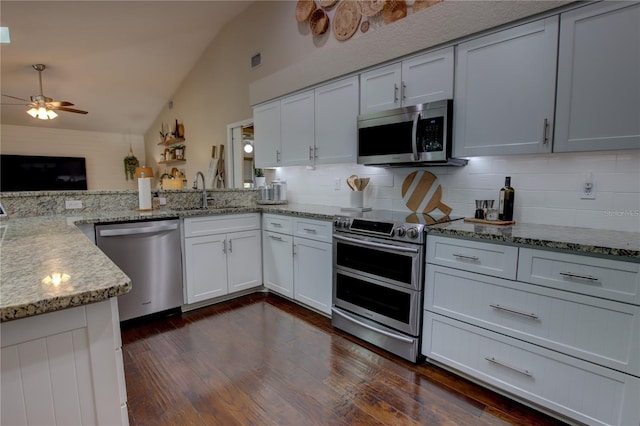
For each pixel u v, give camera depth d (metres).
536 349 1.57
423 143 2.18
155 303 2.65
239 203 3.69
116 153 8.12
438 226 1.94
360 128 2.55
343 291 2.48
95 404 0.83
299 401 1.71
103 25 4.13
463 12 1.99
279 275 3.11
